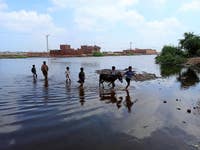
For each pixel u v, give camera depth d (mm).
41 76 28938
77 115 11477
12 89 18469
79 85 20641
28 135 8891
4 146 7934
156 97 16047
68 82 22719
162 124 10211
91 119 10867
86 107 12984
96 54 154875
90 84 21375
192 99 15516
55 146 7961
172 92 18172
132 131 9359
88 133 9125
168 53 64625
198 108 13047
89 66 50562
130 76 19062
